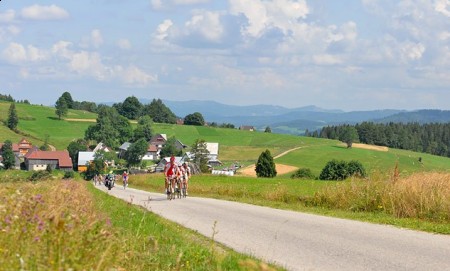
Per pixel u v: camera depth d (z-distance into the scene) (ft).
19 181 55.21
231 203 83.71
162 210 69.51
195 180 170.91
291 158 485.56
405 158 522.06
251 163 526.57
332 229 47.96
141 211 60.59
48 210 27.12
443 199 55.42
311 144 600.80
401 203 58.59
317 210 67.87
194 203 83.82
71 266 19.80
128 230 38.91
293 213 64.64
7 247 21.63
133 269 27.12
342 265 32.40
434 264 31.91
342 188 72.43
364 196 67.72
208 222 55.11
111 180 171.12
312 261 33.81
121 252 26.91
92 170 482.69
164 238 40.06
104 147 619.67
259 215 62.18
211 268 30.12
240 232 47.32
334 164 281.13
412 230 46.60
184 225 52.24
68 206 35.01
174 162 97.50
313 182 140.36
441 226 47.65
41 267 19.40
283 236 44.52
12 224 23.44
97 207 54.29
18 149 578.66
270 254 36.40
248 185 128.98
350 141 570.05
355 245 39.06
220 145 627.87
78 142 621.72
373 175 69.72
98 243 23.86
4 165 493.77
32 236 22.24
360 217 57.82
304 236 44.19
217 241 42.27
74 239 22.81
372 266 31.83
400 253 35.53
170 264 29.84
